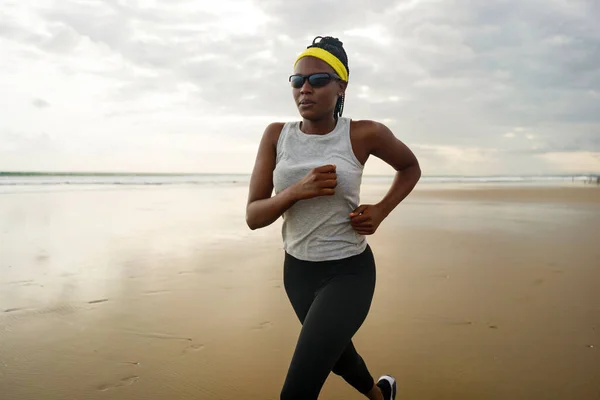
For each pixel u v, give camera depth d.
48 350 3.47
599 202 16.55
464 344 3.59
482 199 18.05
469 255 6.71
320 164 2.10
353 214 2.09
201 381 3.06
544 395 2.85
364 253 2.21
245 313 4.29
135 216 10.62
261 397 2.88
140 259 6.32
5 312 4.23
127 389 2.95
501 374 3.12
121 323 4.01
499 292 4.88
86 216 10.34
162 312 4.29
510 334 3.76
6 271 5.59
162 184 25.80
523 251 7.01
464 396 2.85
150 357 3.39
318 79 2.11
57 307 4.39
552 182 42.56
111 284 5.14
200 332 3.84
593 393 2.87
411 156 2.32
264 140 2.33
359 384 2.38
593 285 5.12
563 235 8.55
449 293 4.85
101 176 35.28
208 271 5.75
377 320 4.07
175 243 7.50
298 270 2.19
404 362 3.30
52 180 26.11
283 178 2.15
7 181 23.78
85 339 3.68
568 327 3.90
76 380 3.04
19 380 3.03
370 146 2.20
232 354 3.45
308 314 1.96
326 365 1.82
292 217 2.16
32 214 10.35
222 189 21.48
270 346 3.60
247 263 6.20
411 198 18.59
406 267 5.97
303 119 2.30
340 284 2.05
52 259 6.21
